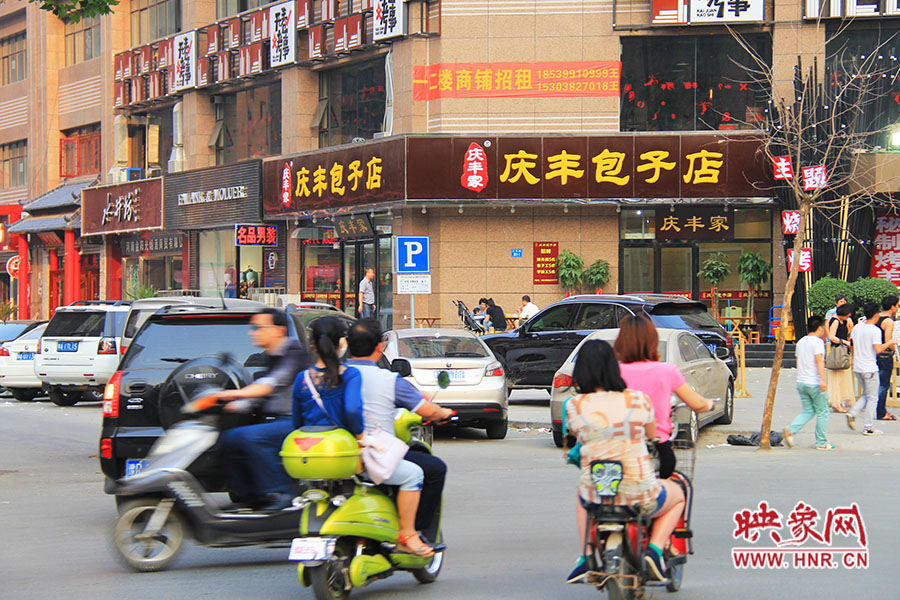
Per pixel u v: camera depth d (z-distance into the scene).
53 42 48.97
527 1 30.38
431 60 31.23
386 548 7.12
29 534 9.59
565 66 30.28
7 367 23.94
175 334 9.52
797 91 28.53
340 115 34.88
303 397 7.04
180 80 40.06
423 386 15.79
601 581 6.17
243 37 37.59
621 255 30.41
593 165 29.53
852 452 14.55
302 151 35.12
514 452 15.02
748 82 29.88
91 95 46.62
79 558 8.58
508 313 30.59
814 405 14.91
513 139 29.78
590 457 6.19
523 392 25.34
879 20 29.28
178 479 7.77
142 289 38.06
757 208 30.05
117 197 42.88
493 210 30.64
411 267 20.03
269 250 37.16
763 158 28.97
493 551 8.60
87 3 16.38
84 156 47.88
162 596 7.30
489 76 30.50
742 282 30.12
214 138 39.59
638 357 6.79
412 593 7.36
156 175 42.53
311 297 35.66
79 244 46.91
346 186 32.16
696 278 30.36
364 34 32.94
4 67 53.44
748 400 21.28
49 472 13.70
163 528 8.20
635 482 6.10
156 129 42.97
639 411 6.16
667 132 29.33
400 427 7.27
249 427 8.11
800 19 29.45
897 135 28.53
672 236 30.17
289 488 8.08
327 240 34.94
